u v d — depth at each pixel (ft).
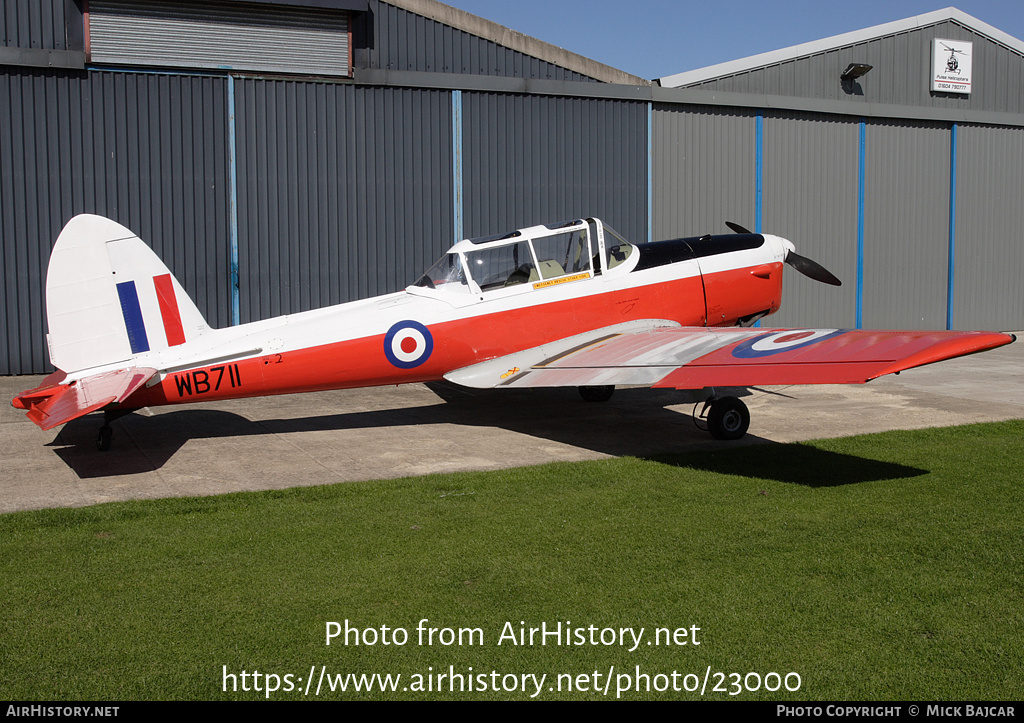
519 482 19.74
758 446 23.81
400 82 43.50
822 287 54.03
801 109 52.31
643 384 21.65
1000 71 58.29
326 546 15.20
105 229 22.93
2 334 38.96
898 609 12.39
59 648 11.27
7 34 37.93
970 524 16.26
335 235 43.11
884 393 34.01
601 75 47.78
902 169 55.77
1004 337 17.24
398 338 25.70
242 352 24.07
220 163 41.14
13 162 38.37
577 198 47.47
